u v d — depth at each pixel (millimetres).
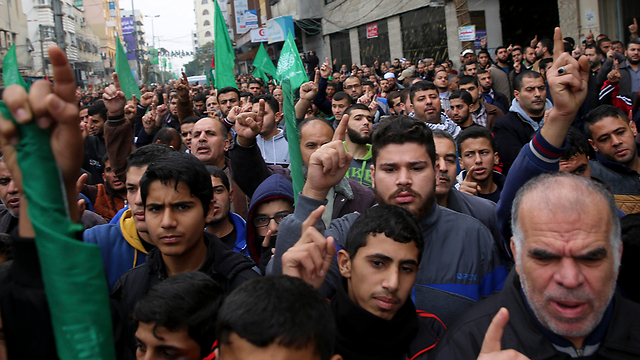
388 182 2182
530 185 1628
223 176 3064
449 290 2166
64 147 952
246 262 2240
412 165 2158
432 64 12500
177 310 1700
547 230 1502
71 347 959
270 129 5133
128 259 2533
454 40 17109
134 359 1850
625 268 2006
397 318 1764
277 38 24422
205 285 1817
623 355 1553
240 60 39938
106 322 982
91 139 5961
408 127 2191
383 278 1725
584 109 6391
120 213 2918
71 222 983
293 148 2381
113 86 3879
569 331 1512
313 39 28328
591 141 3535
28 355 1213
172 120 8086
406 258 1740
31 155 947
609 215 1512
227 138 4211
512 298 1715
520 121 4855
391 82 10367
